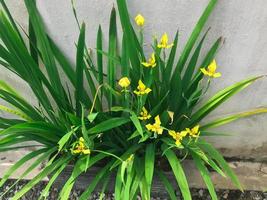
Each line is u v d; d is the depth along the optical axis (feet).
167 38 2.18
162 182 2.72
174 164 2.21
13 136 2.34
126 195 2.11
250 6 2.06
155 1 2.08
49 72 2.29
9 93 2.34
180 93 2.34
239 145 3.09
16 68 2.24
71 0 2.03
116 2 2.10
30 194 3.12
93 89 2.45
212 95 2.65
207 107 2.39
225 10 2.10
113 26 2.19
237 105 2.72
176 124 2.50
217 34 2.25
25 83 2.68
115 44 2.26
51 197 3.08
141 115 2.27
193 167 3.13
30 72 2.25
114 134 2.55
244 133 2.95
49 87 2.38
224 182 3.08
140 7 2.12
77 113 2.52
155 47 2.14
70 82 2.65
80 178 2.84
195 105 2.57
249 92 2.59
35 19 2.08
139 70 2.26
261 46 2.28
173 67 2.49
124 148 2.61
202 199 3.02
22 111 2.54
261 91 2.58
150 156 2.32
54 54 2.37
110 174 2.56
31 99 2.84
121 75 2.47
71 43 2.38
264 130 2.90
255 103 2.70
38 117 2.54
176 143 2.16
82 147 2.26
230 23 2.17
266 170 3.14
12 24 2.14
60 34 2.32
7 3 2.19
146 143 2.51
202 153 2.21
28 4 2.02
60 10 2.16
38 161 2.36
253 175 3.11
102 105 2.77
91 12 2.17
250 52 2.33
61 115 2.40
